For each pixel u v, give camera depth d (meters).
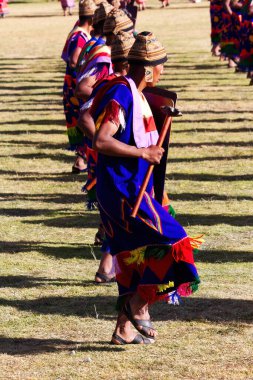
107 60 9.30
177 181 14.08
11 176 14.94
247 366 6.98
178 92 24.12
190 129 18.70
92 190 10.04
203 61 31.53
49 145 17.77
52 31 49.66
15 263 10.03
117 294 8.88
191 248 7.00
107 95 6.98
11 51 39.81
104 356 7.27
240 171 14.65
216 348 7.38
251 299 8.55
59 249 10.59
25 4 78.69
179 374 6.86
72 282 9.30
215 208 12.33
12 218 12.16
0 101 24.67
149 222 6.93
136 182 6.97
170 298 7.41
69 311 8.43
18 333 7.88
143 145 7.00
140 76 7.11
